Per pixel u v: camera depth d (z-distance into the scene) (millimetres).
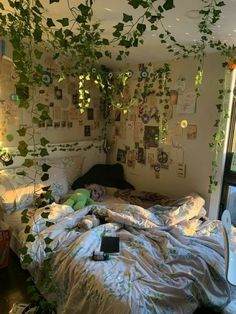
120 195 2918
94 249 1715
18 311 1681
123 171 3301
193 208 2266
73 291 1491
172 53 2424
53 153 2943
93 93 3248
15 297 1900
